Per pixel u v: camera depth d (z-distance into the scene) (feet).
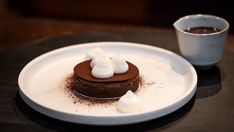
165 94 1.61
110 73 1.59
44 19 4.71
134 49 1.95
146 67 1.83
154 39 2.12
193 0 4.39
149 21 4.59
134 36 2.16
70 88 1.68
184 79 1.71
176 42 2.08
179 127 1.42
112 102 1.56
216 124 1.44
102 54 1.73
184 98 1.49
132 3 4.56
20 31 3.92
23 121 1.46
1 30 3.95
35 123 1.45
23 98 1.55
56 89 1.67
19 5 4.93
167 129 1.41
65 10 4.79
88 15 4.75
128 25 4.58
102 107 1.52
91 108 1.51
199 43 1.71
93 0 4.66
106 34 2.20
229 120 1.46
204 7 4.40
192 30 1.85
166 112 1.43
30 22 4.29
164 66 1.82
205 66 1.77
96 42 2.04
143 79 1.73
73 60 1.91
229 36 4.00
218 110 1.52
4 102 1.58
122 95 1.60
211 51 1.73
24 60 1.91
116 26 4.45
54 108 1.43
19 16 4.71
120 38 2.14
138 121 1.39
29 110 1.52
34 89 1.66
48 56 1.87
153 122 1.44
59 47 2.05
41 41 2.12
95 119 1.37
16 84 1.70
